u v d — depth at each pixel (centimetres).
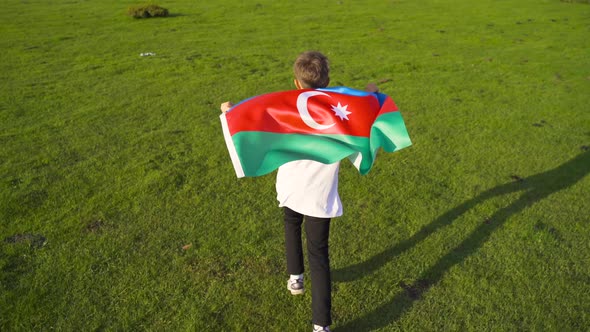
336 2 2141
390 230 409
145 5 1689
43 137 607
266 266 360
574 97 810
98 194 462
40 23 1532
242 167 268
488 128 660
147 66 1014
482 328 302
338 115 281
